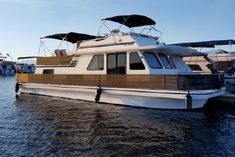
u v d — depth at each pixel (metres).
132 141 10.10
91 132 11.20
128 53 16.22
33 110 16.05
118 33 17.11
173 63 17.83
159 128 11.70
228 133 11.09
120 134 10.91
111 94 16.47
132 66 15.99
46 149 9.27
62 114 14.59
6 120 13.52
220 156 8.77
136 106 15.45
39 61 22.59
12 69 85.75
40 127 12.05
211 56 30.41
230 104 15.56
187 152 9.09
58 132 11.23
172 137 10.59
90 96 17.92
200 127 11.89
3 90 30.78
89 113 14.56
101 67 17.66
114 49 16.64
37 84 22.08
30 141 10.09
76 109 15.74
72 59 19.59
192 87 13.95
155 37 18.00
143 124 12.30
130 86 15.57
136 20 17.83
